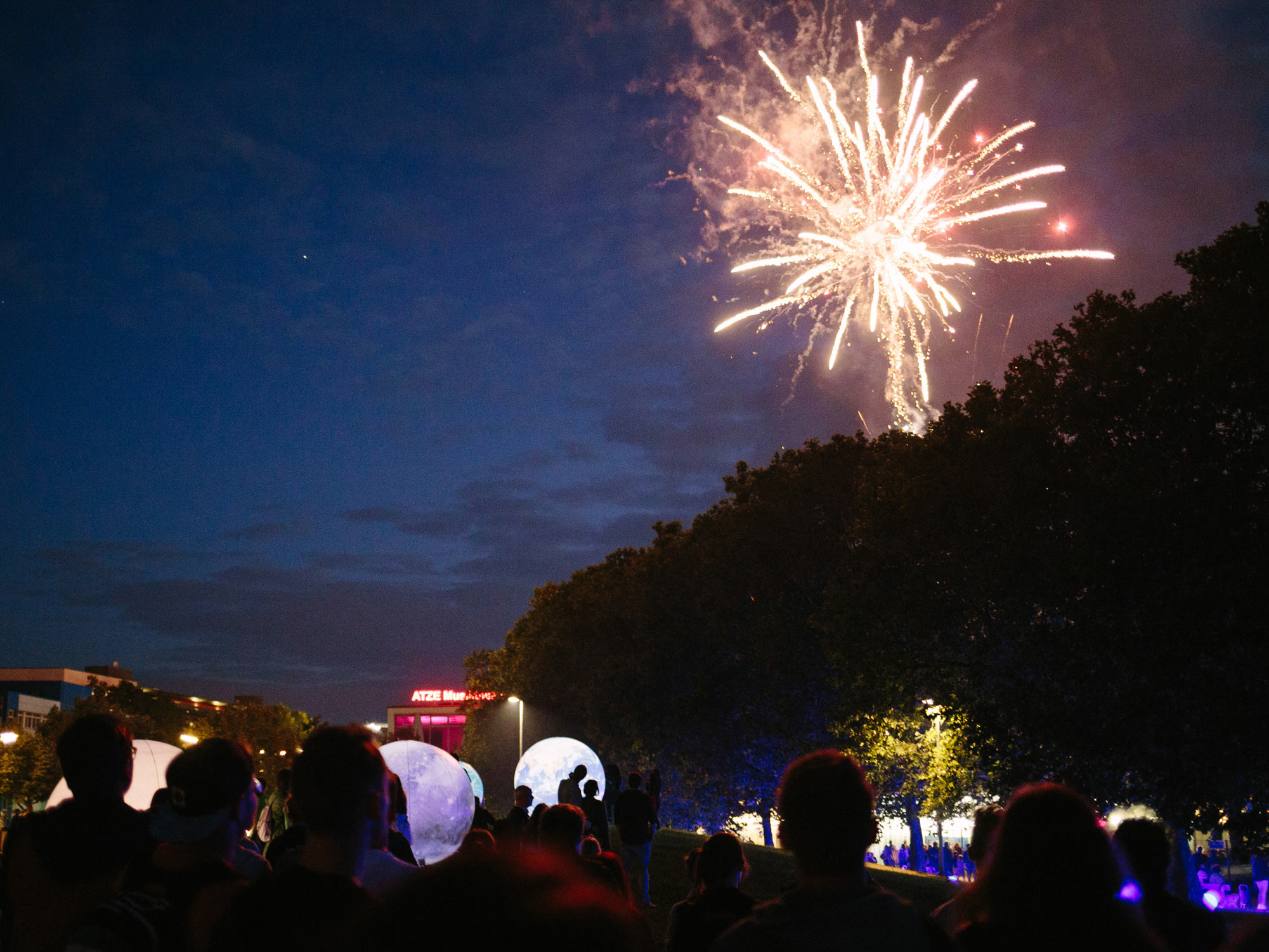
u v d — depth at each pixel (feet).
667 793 211.82
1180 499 83.15
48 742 300.40
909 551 110.22
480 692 377.71
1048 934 12.80
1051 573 90.74
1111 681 91.30
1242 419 83.05
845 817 12.94
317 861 12.25
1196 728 83.87
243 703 568.00
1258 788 83.76
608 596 246.06
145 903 12.96
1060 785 13.84
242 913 11.85
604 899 6.47
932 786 140.77
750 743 170.50
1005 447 98.53
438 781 48.08
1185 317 88.84
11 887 15.89
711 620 171.01
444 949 6.06
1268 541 79.00
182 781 14.60
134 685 427.74
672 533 247.50
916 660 112.57
